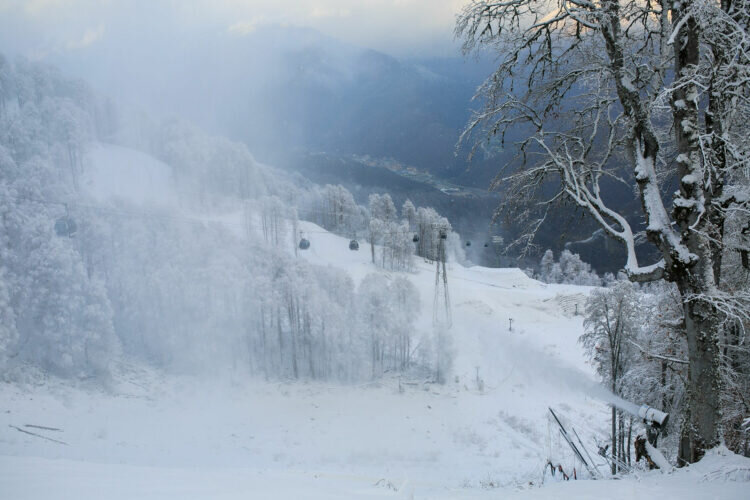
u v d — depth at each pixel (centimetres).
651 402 1527
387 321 5238
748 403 939
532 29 857
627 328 2033
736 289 979
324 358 5141
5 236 4166
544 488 651
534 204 936
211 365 4834
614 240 920
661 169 952
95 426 3288
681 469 694
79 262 4272
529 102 898
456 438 3609
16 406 3278
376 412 4228
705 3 656
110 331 4225
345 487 678
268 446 3450
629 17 863
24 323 4028
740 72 686
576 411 3788
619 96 818
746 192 770
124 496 420
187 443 3322
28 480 468
